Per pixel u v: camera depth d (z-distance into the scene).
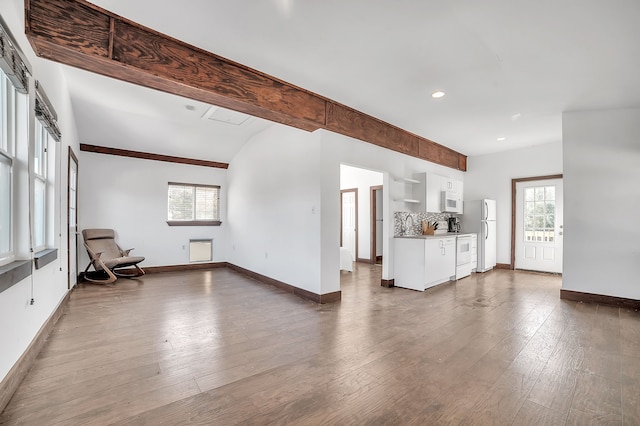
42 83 2.59
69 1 2.11
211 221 6.63
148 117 4.78
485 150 6.45
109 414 1.67
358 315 3.44
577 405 1.78
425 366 2.25
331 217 4.12
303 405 1.77
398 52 2.70
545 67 2.94
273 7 2.13
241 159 6.16
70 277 4.24
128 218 5.77
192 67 2.65
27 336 2.19
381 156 4.86
